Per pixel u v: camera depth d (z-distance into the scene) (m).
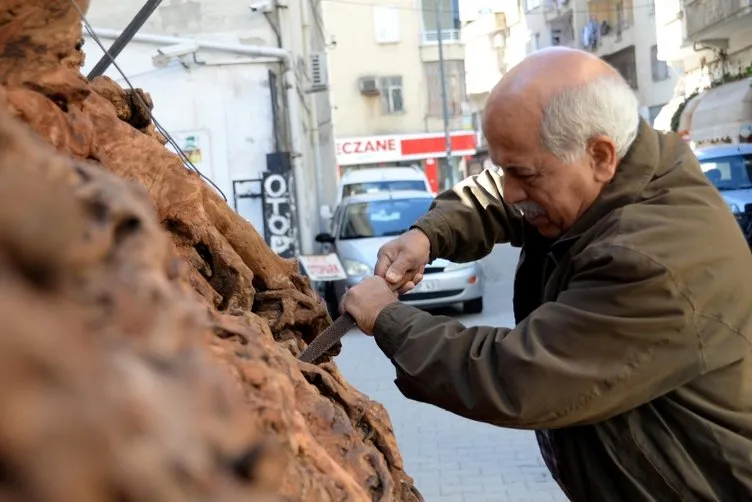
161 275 0.57
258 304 1.91
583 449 1.63
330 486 0.99
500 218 2.13
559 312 1.47
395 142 33.06
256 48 9.89
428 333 1.59
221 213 1.82
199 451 0.42
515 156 1.62
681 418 1.52
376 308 1.68
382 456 1.43
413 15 33.09
